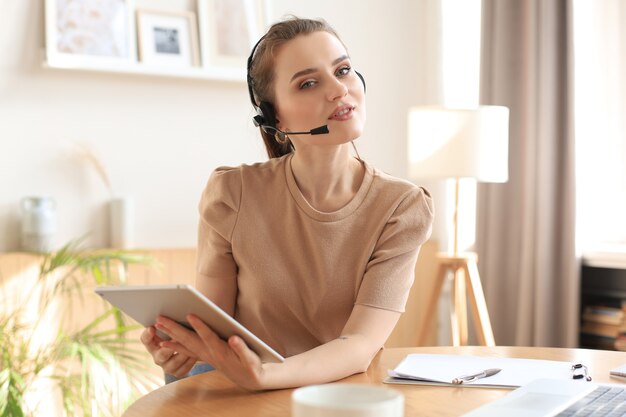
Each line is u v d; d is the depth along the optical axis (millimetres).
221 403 1243
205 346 1298
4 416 2553
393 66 4172
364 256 1624
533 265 3740
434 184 4281
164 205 3543
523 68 3846
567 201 3613
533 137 3730
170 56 3482
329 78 1549
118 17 3373
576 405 1127
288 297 1661
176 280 3424
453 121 3393
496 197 3928
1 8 3197
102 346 2924
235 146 3719
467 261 3479
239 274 1704
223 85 3682
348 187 1676
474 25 4262
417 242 1626
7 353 2734
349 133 1555
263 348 1258
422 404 1199
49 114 3297
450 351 1633
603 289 3670
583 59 3604
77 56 3277
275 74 1617
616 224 3768
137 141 3482
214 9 3594
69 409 2857
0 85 3199
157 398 1283
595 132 3773
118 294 1252
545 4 3648
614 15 3734
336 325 1685
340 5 4012
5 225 3213
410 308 4113
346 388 884
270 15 3762
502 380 1329
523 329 3748
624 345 3514
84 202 3363
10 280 3064
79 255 3064
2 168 3211
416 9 4238
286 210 1669
